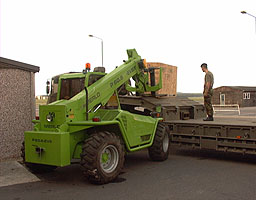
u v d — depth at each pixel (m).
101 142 5.63
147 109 9.47
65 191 5.36
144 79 8.41
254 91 43.62
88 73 6.49
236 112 26.84
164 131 7.96
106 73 7.06
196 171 6.74
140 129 7.06
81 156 5.55
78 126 5.68
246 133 7.07
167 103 9.47
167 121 8.88
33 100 8.95
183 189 5.36
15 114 8.27
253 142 7.03
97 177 5.54
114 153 5.99
